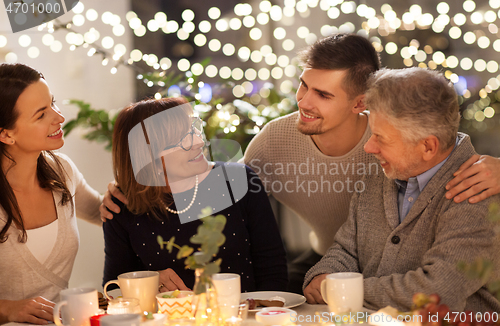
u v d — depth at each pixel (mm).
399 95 1169
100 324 911
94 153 3125
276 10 3008
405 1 3668
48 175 1533
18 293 1441
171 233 1521
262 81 3711
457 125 1210
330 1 2994
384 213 1372
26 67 1417
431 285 1107
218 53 3830
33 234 1459
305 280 1375
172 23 2893
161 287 1358
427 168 1264
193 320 1013
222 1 3760
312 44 1625
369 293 1185
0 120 1377
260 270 1576
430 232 1253
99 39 3107
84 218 1807
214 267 934
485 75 3768
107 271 1555
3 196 1396
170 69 3643
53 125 1437
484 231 1146
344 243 1431
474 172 1188
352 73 1550
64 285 1538
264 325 985
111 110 3031
